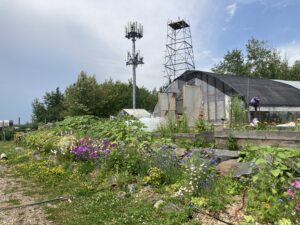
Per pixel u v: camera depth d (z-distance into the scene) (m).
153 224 4.46
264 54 45.97
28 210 5.55
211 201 4.82
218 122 20.02
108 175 7.16
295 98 20.81
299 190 4.39
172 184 6.05
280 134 6.64
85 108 32.28
